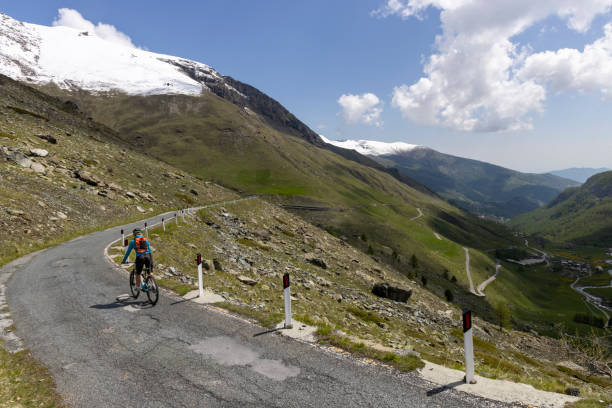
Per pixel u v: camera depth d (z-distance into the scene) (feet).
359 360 23.21
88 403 18.30
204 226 130.72
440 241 645.92
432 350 64.69
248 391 19.10
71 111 356.18
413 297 175.42
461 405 17.24
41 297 40.24
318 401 17.89
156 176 228.84
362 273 173.47
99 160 192.85
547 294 605.31
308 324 31.91
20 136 159.63
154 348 25.43
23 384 20.33
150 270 36.78
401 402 17.66
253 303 53.88
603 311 501.56
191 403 18.01
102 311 34.58
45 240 81.10
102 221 116.67
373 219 625.82
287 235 202.59
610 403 17.87
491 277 544.21
